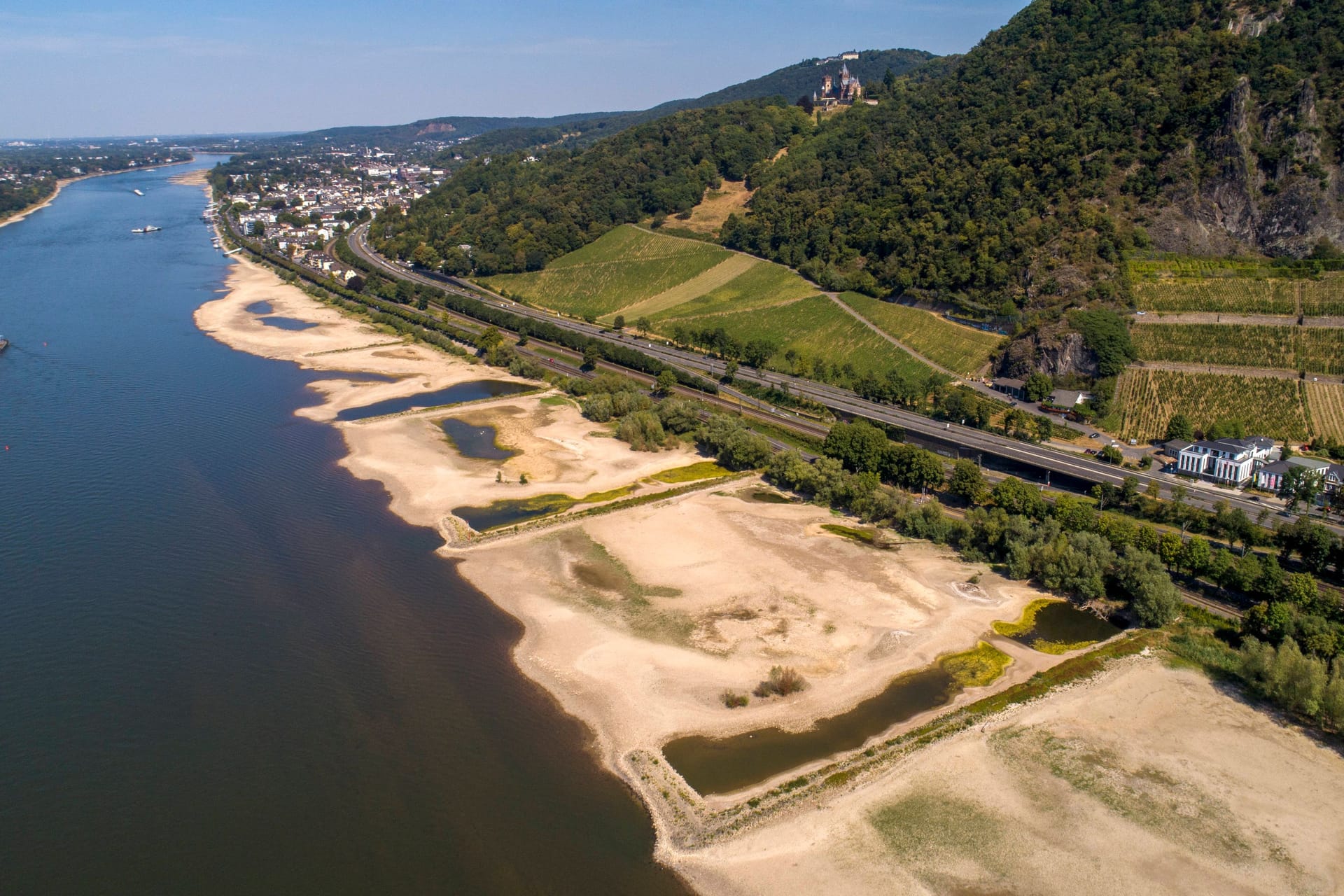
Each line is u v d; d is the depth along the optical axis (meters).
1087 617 134.00
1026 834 90.69
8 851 86.81
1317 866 86.44
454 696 112.62
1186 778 98.56
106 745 102.25
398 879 84.00
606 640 125.88
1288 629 120.06
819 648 124.31
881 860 87.06
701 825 91.00
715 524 166.12
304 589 139.38
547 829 90.81
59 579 140.38
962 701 112.88
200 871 84.69
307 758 100.56
